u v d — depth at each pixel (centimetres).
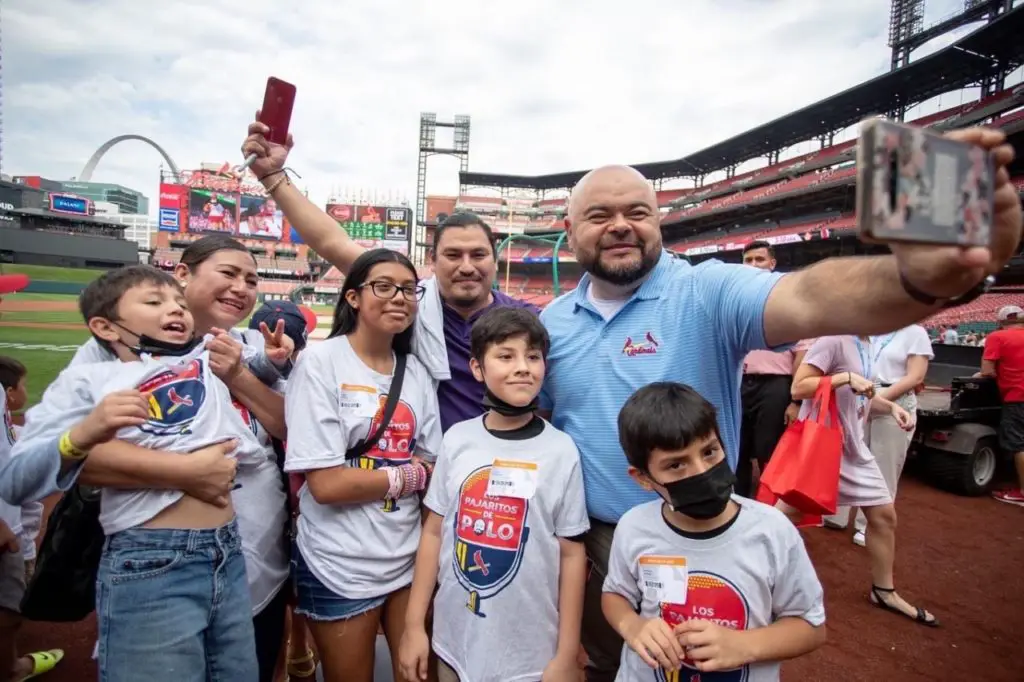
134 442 184
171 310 200
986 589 425
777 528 175
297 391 219
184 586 180
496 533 196
